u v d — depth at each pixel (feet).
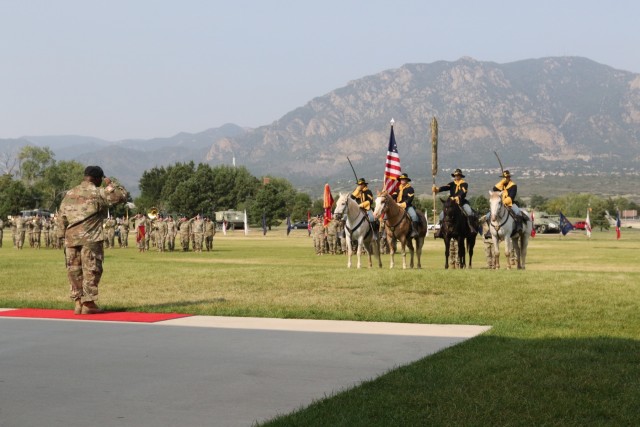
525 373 28.17
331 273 66.23
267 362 31.35
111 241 196.34
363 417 22.74
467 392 25.61
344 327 41.01
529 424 22.09
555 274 62.80
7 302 52.34
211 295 55.77
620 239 261.24
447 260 85.35
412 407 23.85
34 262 93.76
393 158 107.04
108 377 28.60
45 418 23.08
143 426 22.27
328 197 152.66
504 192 85.56
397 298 51.70
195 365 30.78
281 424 22.15
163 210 584.40
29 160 613.93
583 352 32.22
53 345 35.32
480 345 34.45
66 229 46.75
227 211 522.88
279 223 531.50
